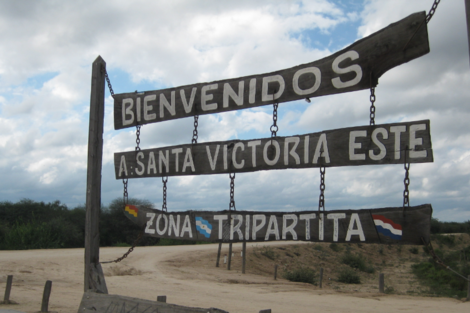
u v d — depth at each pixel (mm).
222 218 5641
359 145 4711
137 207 6492
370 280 34469
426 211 4305
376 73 4723
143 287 17344
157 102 6480
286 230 5156
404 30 4527
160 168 6301
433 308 15188
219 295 16375
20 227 38406
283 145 5277
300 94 5230
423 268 37156
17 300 11477
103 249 35781
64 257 25312
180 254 32469
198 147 5992
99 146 6539
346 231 4746
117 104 6875
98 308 5531
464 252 38656
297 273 27656
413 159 4375
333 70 5004
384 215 4535
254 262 32125
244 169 5555
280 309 13539
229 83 5832
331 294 18875
